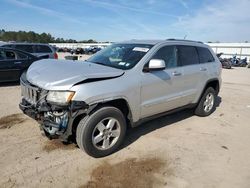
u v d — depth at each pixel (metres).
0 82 9.12
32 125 4.88
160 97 4.55
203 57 5.82
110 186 3.10
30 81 3.77
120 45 5.00
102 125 3.66
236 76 18.02
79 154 3.85
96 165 3.56
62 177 3.25
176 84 4.87
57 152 3.87
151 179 3.29
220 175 3.48
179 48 5.11
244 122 5.89
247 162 3.89
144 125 5.27
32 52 12.18
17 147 3.96
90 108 3.42
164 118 5.81
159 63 4.02
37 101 3.57
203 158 3.94
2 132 4.51
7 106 6.15
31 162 3.56
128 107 3.95
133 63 4.18
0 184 3.04
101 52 5.09
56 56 12.88
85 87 3.39
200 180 3.33
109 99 3.59
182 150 4.18
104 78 3.65
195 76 5.38
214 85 6.39
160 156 3.92
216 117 6.15
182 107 5.32
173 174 3.44
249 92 10.12
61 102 3.32
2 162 3.51
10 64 8.75
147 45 4.60
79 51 50.75
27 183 3.09
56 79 3.46
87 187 3.07
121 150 4.05
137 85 4.01
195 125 5.46
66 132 3.41
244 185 3.27
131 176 3.33
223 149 4.31
